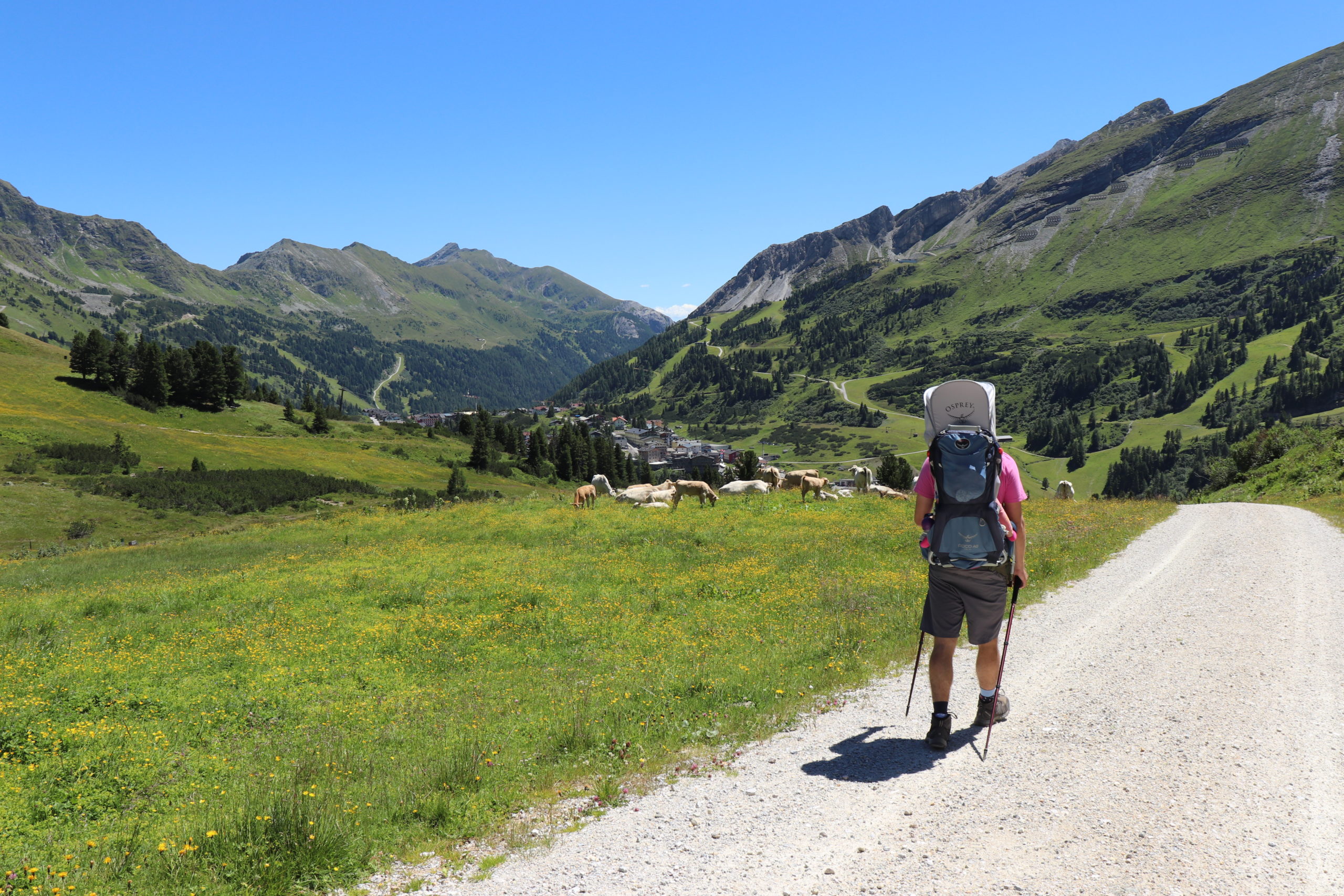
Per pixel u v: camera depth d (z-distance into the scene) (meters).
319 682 12.02
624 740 7.11
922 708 6.88
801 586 15.12
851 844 4.23
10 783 7.35
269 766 7.93
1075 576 13.62
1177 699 6.41
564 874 4.26
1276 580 11.98
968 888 3.66
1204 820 4.21
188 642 14.88
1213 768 4.91
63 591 23.89
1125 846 3.98
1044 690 6.98
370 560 23.88
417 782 6.46
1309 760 4.95
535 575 18.95
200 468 121.44
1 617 17.91
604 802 5.46
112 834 6.13
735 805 5.02
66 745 8.78
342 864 4.82
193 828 5.73
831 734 6.41
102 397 158.62
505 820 5.38
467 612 15.90
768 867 4.05
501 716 9.12
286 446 154.00
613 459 194.88
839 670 8.73
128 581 25.38
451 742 8.03
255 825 5.29
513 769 6.75
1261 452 55.34
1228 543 16.77
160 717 10.38
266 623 15.98
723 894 3.79
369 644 13.96
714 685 8.91
